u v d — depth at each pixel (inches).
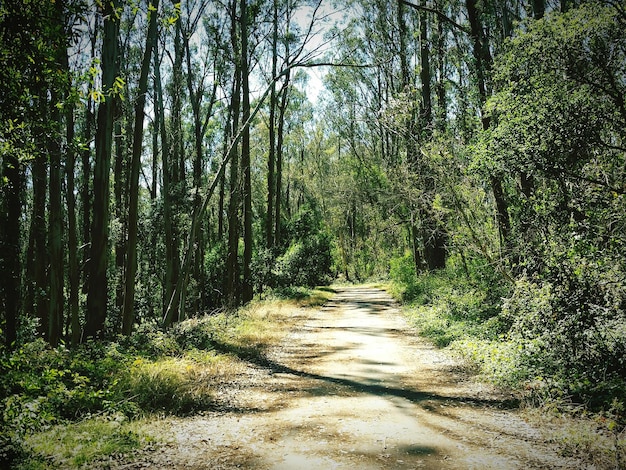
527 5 579.2
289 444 201.2
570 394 245.6
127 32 735.7
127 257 498.6
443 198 565.0
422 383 311.7
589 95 337.7
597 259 294.4
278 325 609.9
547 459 177.2
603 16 328.8
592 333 277.7
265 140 1526.8
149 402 255.6
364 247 2357.3
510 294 478.9
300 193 2288.4
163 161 710.5
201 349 415.2
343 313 797.2
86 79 208.2
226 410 256.1
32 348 348.5
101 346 368.5
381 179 1206.9
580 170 340.8
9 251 394.9
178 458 184.4
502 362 311.3
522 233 380.5
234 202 928.3
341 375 341.4
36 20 169.9
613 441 186.1
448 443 198.5
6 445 170.7
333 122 1382.9
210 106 968.3
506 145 384.8
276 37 981.2
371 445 198.2
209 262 1252.5
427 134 636.7
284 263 1109.1
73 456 179.0
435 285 756.0
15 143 240.5
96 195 469.4
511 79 394.0
